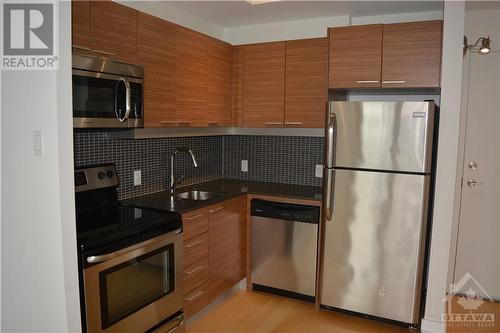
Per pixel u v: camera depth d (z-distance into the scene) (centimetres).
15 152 180
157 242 226
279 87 330
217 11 314
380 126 264
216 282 297
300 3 290
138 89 241
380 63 282
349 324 284
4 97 180
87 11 207
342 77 295
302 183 362
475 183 328
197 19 335
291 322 286
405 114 256
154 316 230
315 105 317
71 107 167
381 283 276
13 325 194
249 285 337
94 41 212
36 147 171
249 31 363
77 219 228
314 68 314
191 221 264
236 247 321
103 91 216
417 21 283
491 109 318
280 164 372
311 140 354
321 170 351
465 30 317
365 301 283
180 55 280
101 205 260
